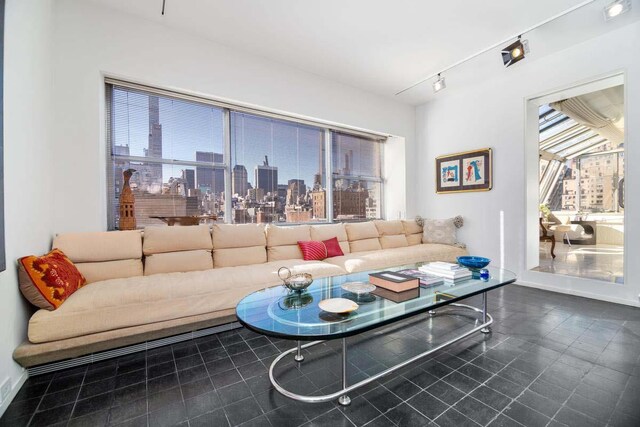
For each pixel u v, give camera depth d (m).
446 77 3.81
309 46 3.10
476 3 2.44
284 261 2.98
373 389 1.53
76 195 2.36
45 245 2.06
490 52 3.20
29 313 1.73
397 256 3.54
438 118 4.55
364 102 4.25
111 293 1.87
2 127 1.36
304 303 1.74
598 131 5.66
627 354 1.85
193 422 1.30
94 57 2.44
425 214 4.77
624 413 1.32
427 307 1.67
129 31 2.58
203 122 3.20
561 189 7.34
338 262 3.22
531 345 1.99
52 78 2.24
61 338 1.66
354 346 2.02
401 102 4.70
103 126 2.57
